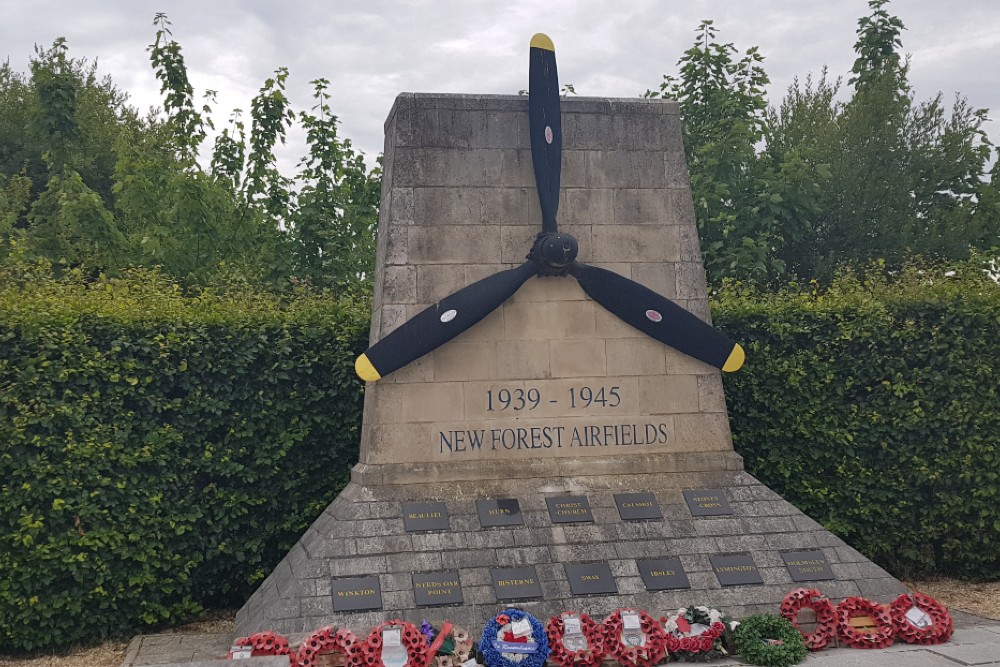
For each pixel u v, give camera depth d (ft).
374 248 64.75
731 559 32.86
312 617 29.14
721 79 70.38
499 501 33.35
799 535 34.17
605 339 35.86
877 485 42.45
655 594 31.48
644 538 33.04
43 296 37.27
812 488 42.50
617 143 37.06
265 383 38.81
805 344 43.21
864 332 42.45
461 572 31.01
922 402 42.29
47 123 69.31
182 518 36.32
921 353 42.37
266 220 62.39
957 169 71.87
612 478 34.96
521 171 36.04
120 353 36.09
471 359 34.78
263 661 26.53
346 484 39.55
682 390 36.27
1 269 43.62
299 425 38.91
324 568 30.37
